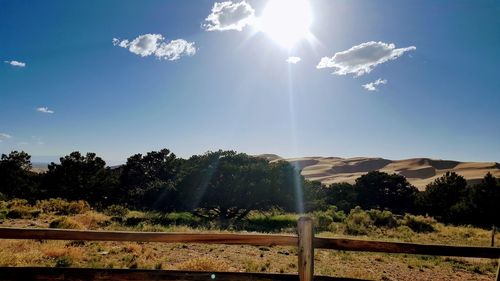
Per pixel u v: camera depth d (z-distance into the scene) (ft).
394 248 15.58
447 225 125.59
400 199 184.85
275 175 122.52
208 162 127.13
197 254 42.78
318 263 42.63
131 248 41.63
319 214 108.06
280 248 51.16
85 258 36.32
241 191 114.42
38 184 168.35
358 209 121.90
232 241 15.71
